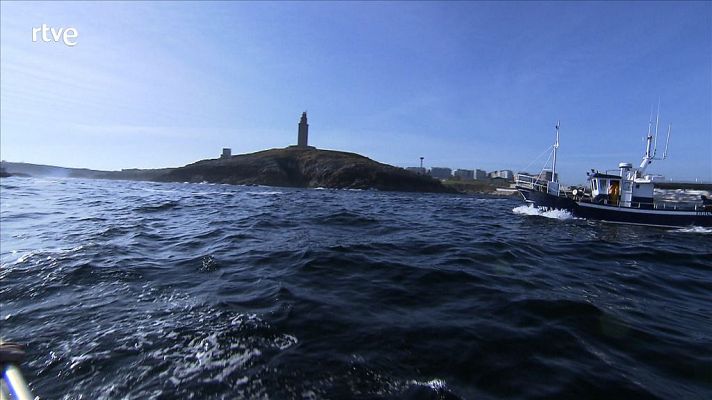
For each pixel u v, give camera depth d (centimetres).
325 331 518
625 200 2548
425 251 1113
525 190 3067
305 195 4844
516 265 981
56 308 597
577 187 2894
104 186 6159
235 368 425
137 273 794
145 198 3278
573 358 463
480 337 509
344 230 1534
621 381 414
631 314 627
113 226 1484
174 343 481
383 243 1217
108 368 425
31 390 388
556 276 890
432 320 565
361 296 670
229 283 736
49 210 2122
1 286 697
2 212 1964
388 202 3997
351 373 418
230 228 1509
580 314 606
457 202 4834
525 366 439
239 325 532
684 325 595
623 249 1356
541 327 548
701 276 980
